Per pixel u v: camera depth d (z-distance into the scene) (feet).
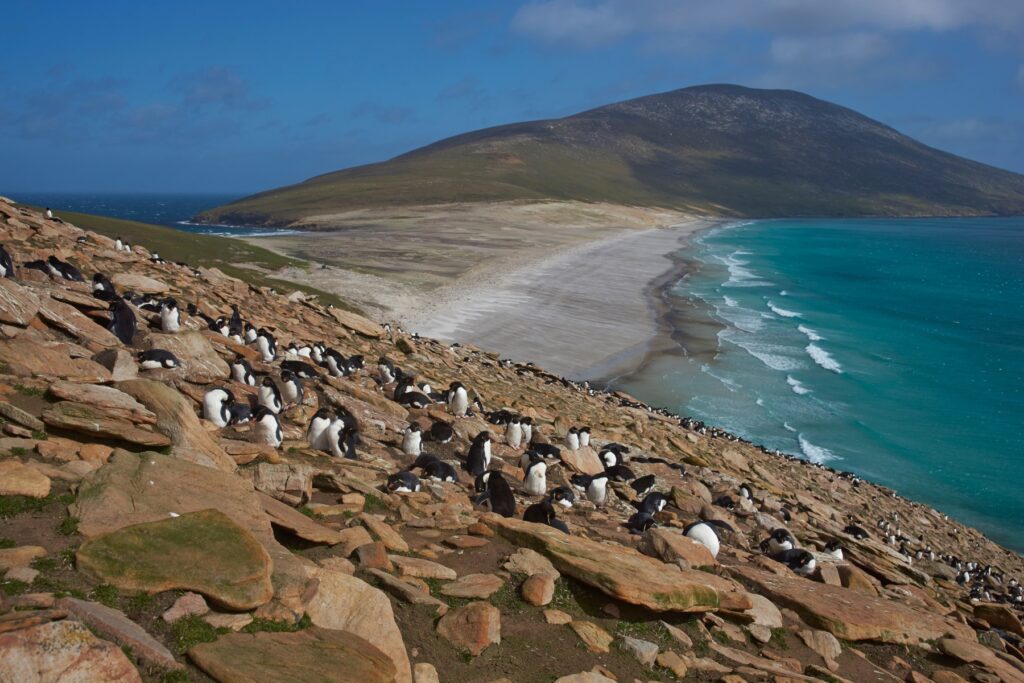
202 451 32.40
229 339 61.31
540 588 29.71
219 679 19.03
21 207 106.22
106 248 94.53
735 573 40.68
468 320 181.27
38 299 43.75
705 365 166.30
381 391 66.74
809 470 105.09
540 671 25.93
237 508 26.78
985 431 137.90
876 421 140.36
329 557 27.71
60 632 17.53
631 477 61.82
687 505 56.65
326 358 67.67
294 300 109.60
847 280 347.77
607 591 30.83
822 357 184.03
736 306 248.52
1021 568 91.35
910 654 37.01
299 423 47.57
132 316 51.24
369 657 22.04
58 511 23.82
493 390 93.35
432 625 26.27
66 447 28.71
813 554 51.21
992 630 46.91
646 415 109.50
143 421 33.01
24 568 20.12
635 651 28.48
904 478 116.78
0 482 23.59
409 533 33.32
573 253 351.87
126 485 25.59
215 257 202.90
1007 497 112.06
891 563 61.00
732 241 544.62
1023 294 317.42
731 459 90.48
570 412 92.63
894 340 213.87
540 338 172.76
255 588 22.33
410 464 45.88
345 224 496.23
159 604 21.03
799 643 35.09
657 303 235.81
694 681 28.22
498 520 35.27
